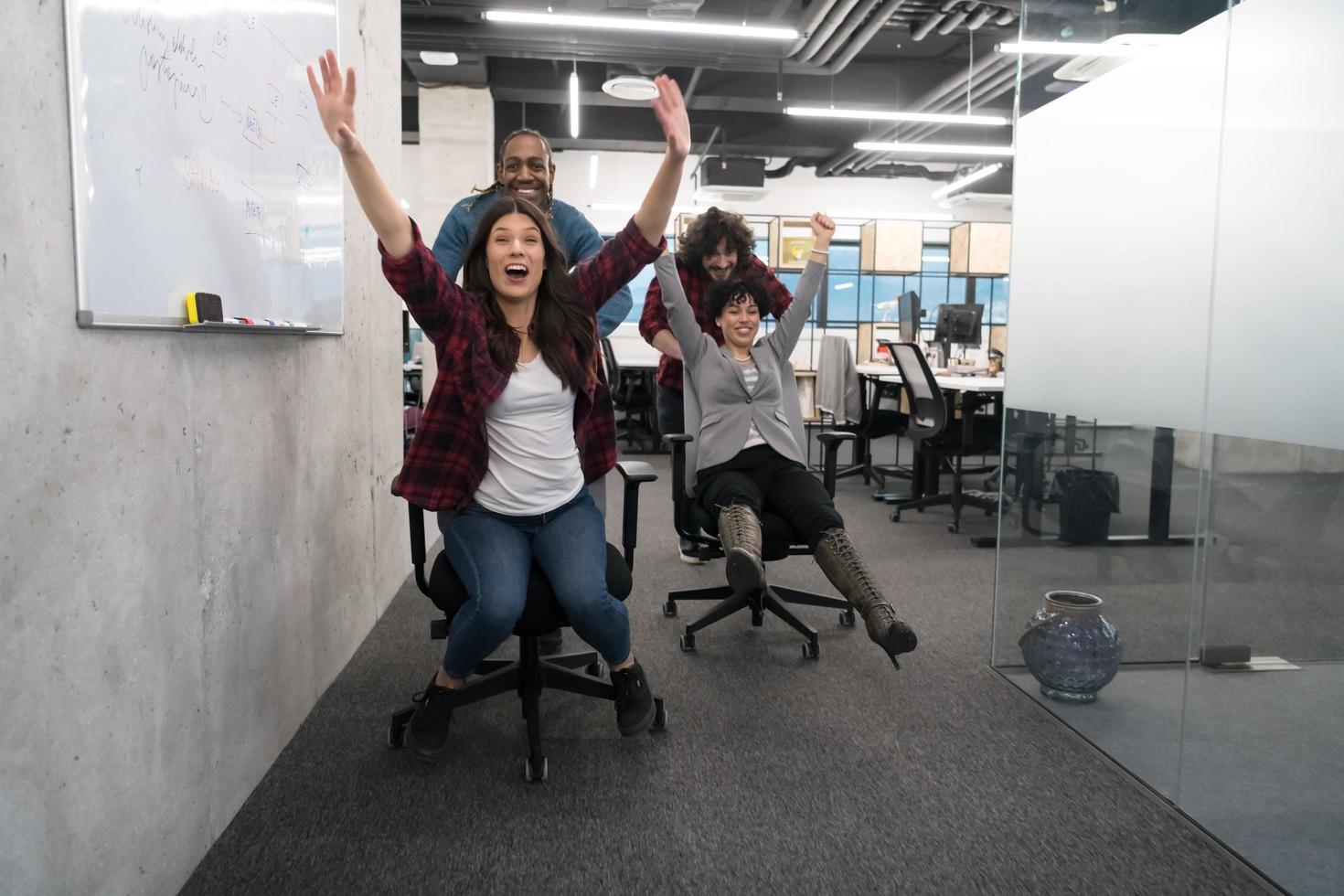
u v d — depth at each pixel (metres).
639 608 2.83
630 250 1.81
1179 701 1.59
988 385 4.06
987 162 9.70
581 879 1.37
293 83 1.79
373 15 2.61
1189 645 1.57
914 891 1.35
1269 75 1.38
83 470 1.03
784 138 9.23
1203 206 1.56
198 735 1.38
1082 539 1.93
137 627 1.17
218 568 1.44
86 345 1.03
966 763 1.78
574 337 1.77
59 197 0.98
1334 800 1.25
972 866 1.42
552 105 8.95
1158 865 1.42
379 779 1.68
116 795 1.12
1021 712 2.03
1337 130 1.23
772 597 2.49
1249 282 1.44
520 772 1.72
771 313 3.09
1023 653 2.08
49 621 0.97
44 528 0.95
